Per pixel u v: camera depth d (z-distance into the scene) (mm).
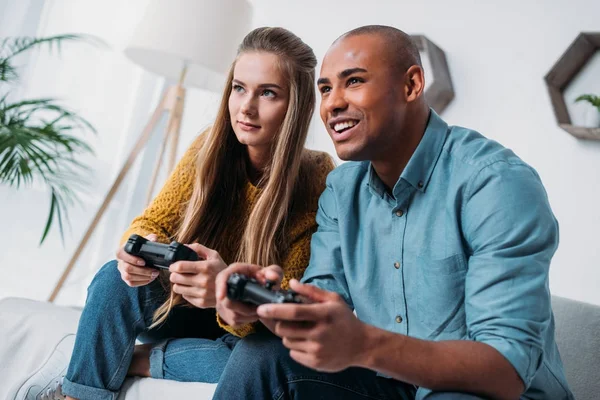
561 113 2094
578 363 1306
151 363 1292
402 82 1041
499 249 937
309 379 968
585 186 2047
